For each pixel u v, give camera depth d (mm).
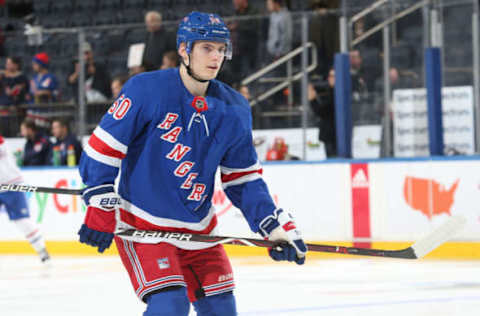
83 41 17094
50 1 23938
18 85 17875
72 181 16875
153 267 5137
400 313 8789
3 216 17328
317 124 15750
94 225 5109
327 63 15695
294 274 12539
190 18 5125
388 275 12180
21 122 17609
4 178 14820
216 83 5449
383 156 15328
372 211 15141
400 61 15148
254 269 13359
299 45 15852
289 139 15992
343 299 9883
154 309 4996
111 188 5125
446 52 14914
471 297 9875
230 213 15852
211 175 5430
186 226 5402
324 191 15469
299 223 15656
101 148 5070
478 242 14320
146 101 5078
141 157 5211
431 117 14773
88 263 14859
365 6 15312
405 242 14922
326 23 15641
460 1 14758
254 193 5535
